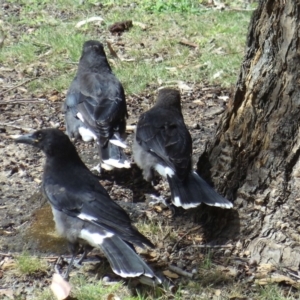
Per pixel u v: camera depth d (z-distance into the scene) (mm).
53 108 16703
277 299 9906
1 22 21875
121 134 13992
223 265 10680
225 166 11406
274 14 10688
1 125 15805
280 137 10797
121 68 18406
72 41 19906
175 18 21781
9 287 10422
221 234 11211
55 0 23391
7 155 14445
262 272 10477
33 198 12883
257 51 11031
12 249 11422
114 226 10109
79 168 10922
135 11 22469
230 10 22578
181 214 12039
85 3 23109
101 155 13211
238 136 11227
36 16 22391
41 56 19328
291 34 10562
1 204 12703
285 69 10695
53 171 10789
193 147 14602
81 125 14031
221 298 9977
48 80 17922
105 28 21203
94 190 10562
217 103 16812
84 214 10305
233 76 17906
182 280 10367
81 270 10766
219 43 19859
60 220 10523
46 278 10633
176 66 18641
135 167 14016
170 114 12898
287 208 10742
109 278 10516
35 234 11781
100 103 13844
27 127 15750
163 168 12258
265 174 10922
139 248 11102
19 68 18688
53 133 10898
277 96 10812
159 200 12594
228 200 11047
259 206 10953
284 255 10602
